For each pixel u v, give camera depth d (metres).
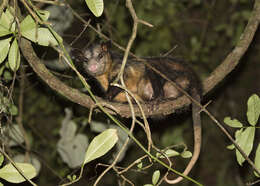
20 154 3.88
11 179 2.86
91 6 2.85
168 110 3.38
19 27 2.88
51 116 5.11
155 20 4.70
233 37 5.05
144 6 4.57
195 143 3.21
